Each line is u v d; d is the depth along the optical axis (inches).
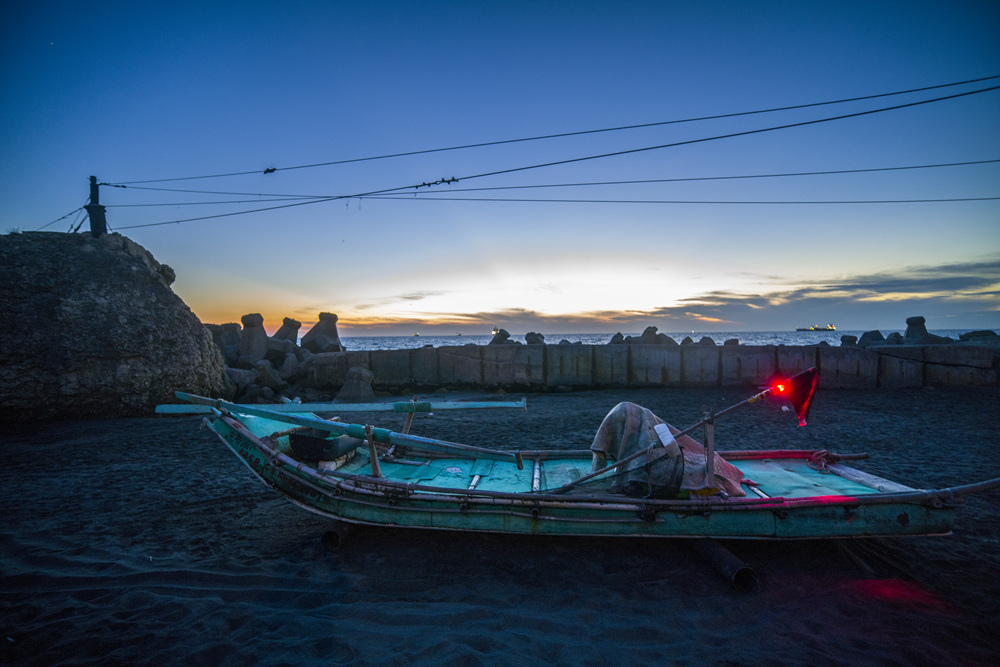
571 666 133.2
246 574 181.2
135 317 523.5
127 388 497.4
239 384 619.2
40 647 140.5
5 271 485.4
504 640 143.5
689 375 668.1
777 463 231.0
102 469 314.0
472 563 188.4
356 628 149.3
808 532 171.3
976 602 163.6
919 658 135.8
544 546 200.5
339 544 193.8
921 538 209.3
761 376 661.9
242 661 135.0
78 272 519.8
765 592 168.1
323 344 846.5
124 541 209.0
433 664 133.5
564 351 668.7
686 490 182.1
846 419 460.4
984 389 625.6
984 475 292.8
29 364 464.4
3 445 378.6
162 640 143.6
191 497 263.0
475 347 681.0
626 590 169.8
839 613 157.2
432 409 218.7
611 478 199.0
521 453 237.5
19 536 213.5
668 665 133.8
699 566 184.9
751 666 133.0
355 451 238.4
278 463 196.7
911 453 343.6
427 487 184.9
